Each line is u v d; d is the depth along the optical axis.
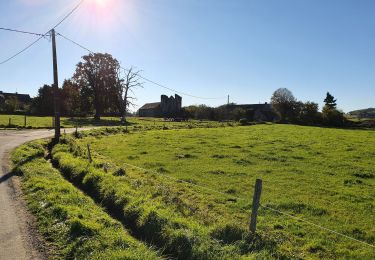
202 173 19.53
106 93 83.06
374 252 9.90
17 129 45.59
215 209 12.98
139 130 48.75
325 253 9.73
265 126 60.06
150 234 9.77
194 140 35.00
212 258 8.02
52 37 30.52
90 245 8.65
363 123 78.00
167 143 32.53
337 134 44.03
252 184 17.23
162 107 146.75
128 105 78.19
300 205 14.03
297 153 27.16
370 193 16.31
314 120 79.06
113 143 32.81
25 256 8.41
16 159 21.19
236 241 8.88
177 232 9.10
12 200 12.84
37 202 12.23
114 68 83.94
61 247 8.90
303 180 18.56
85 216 10.66
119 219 11.23
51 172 17.88
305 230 11.39
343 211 13.60
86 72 82.81
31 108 99.00
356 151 28.75
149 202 11.66
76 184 15.88
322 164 23.02
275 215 12.75
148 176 17.95
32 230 9.94
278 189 16.58
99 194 13.65
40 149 26.42
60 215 10.70
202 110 102.88
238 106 117.69
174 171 19.95
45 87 97.31
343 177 19.52
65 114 97.31
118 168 17.56
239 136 39.38
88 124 61.78
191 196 14.57
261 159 24.38
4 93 145.75
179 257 8.55
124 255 8.05
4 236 9.53
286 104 93.50
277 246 9.16
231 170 20.36
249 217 12.23
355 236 11.16
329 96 113.75
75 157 21.80
